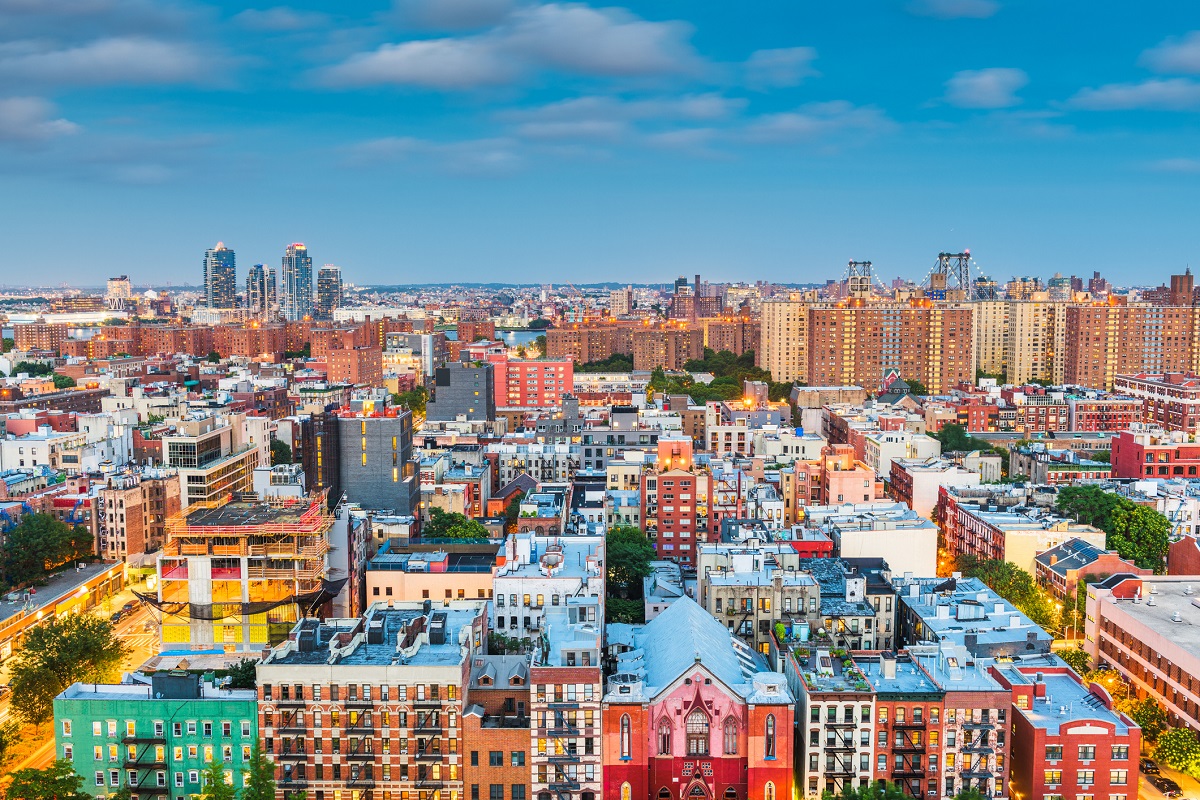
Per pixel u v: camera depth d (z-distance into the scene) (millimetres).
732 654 173500
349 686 153750
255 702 155000
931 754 156625
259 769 141250
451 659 157875
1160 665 188375
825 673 162625
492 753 154000
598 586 198625
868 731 155875
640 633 189000
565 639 159875
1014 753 163125
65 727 155500
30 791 138500
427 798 154625
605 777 154375
